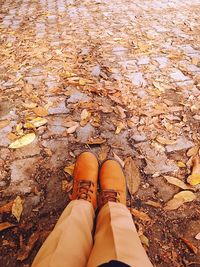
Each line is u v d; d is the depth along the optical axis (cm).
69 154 202
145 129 219
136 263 109
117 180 170
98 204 163
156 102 244
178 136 212
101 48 329
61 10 450
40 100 251
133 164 194
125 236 123
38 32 376
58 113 236
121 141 210
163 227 161
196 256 149
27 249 153
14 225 163
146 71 285
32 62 306
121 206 145
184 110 236
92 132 218
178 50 320
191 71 284
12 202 174
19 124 227
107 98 250
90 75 280
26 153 204
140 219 164
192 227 161
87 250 125
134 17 410
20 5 485
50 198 176
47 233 159
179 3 456
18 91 263
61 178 187
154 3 460
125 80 271
